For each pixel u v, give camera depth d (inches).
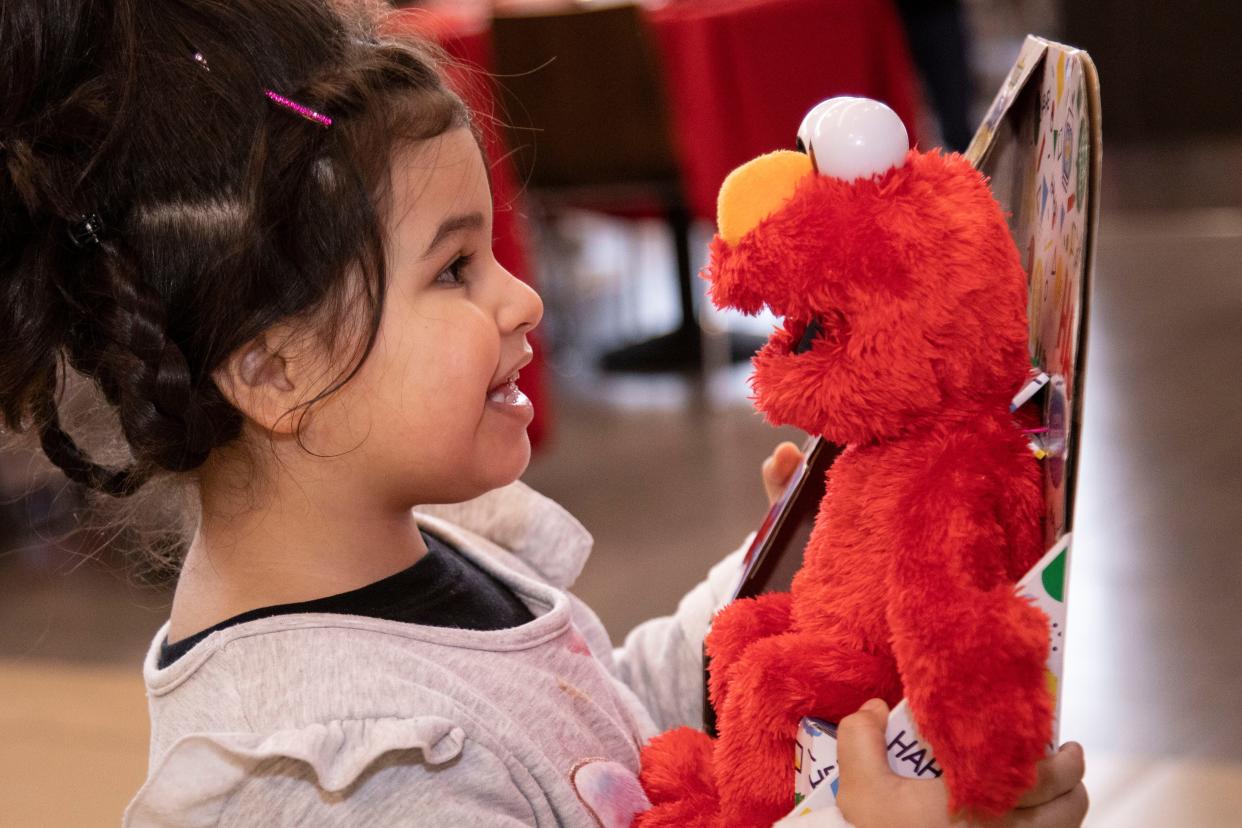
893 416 25.2
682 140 117.8
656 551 93.7
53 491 102.5
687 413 126.3
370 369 27.0
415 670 27.8
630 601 85.9
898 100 118.3
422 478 28.1
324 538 28.9
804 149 26.2
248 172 25.8
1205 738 64.3
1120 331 131.8
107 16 26.8
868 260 24.2
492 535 37.5
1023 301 25.5
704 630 37.5
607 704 31.9
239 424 27.7
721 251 25.7
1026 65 27.1
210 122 26.1
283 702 26.4
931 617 23.5
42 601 94.1
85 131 26.2
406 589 30.0
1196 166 205.2
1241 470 94.7
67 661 84.4
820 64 113.9
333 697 26.3
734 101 113.0
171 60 26.4
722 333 143.3
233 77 26.4
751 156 113.4
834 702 26.8
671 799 30.6
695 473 109.3
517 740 28.1
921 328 24.3
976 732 22.7
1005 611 23.0
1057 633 23.4
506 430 29.1
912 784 24.4
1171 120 224.5
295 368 26.7
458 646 29.1
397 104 27.0
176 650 28.7
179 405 26.1
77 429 29.7
